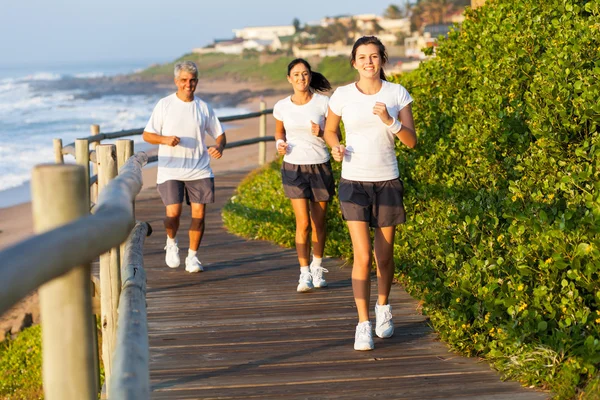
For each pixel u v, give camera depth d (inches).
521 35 324.2
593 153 243.1
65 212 78.7
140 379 94.4
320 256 330.3
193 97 347.3
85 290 85.4
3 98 4896.7
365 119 235.9
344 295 319.0
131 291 144.3
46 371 85.3
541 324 210.7
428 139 359.6
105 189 110.0
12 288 52.4
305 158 311.4
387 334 255.8
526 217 227.1
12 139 2281.0
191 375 225.5
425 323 272.5
